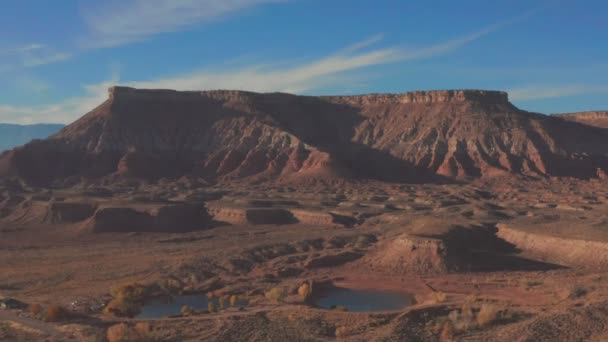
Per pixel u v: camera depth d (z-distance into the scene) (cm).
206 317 7262
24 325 6700
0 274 11000
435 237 12412
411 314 7144
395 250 12006
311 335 6494
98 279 10594
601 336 5922
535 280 9925
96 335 6347
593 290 8606
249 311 7819
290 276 11162
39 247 14538
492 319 6850
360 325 6862
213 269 11600
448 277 10725
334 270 11662
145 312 8469
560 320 6450
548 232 13188
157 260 12225
